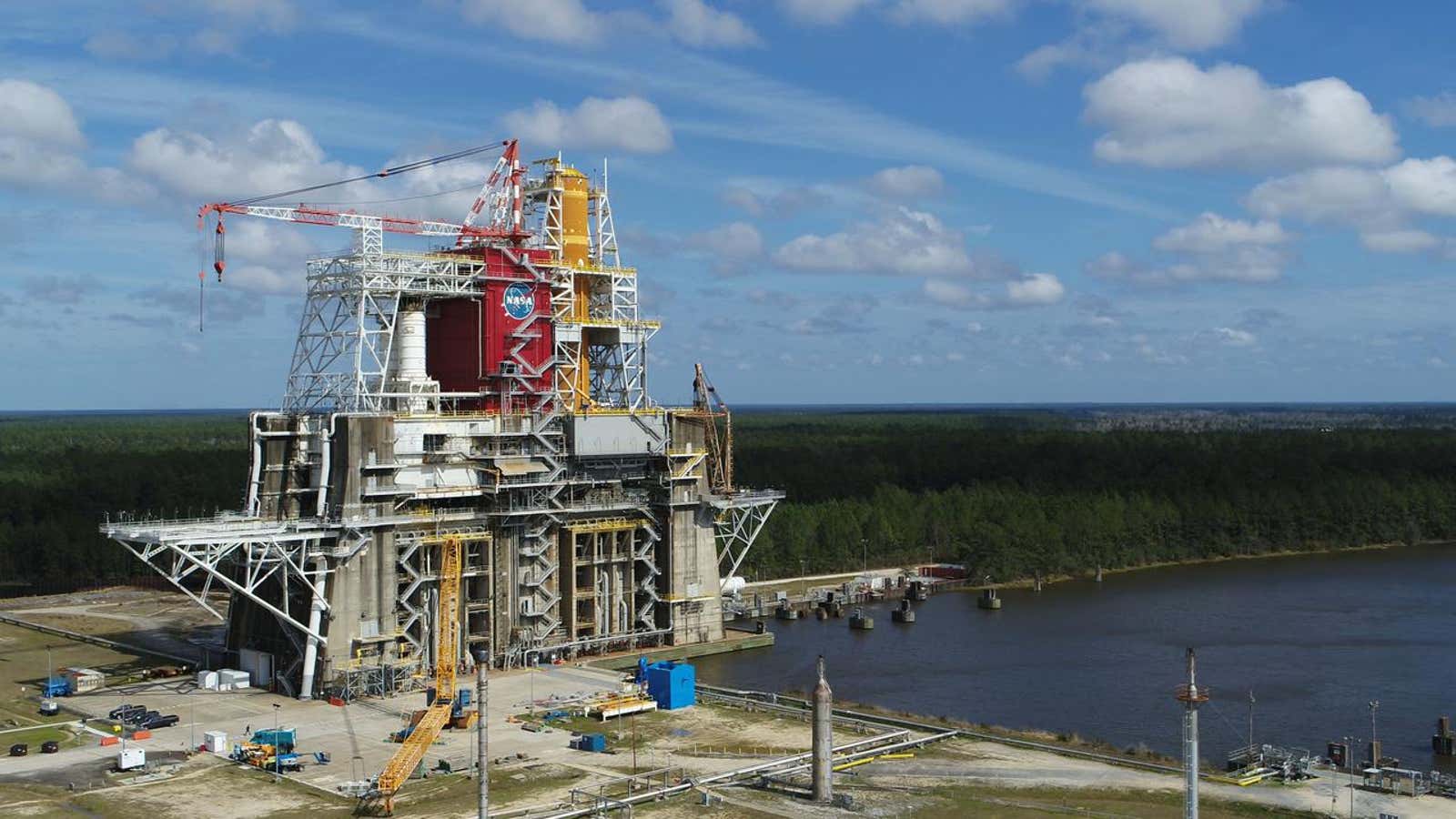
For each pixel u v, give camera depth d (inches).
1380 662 7047.2
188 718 5634.8
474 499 6678.2
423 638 6432.1
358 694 5989.2
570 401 7391.7
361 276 6446.9
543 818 4256.9
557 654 6894.7
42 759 4982.8
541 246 7672.2
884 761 5009.8
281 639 6235.2
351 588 6107.3
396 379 6692.9
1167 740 5546.3
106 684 6343.5
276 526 5925.2
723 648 7470.5
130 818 4284.0
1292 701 6215.6
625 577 7313.0
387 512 6240.2
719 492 7682.1
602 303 7760.8
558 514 6958.7
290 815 4311.0
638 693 5944.9
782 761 4931.1
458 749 5137.8
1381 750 5413.4
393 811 4350.4
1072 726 5797.2
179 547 5866.1
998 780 4739.2
